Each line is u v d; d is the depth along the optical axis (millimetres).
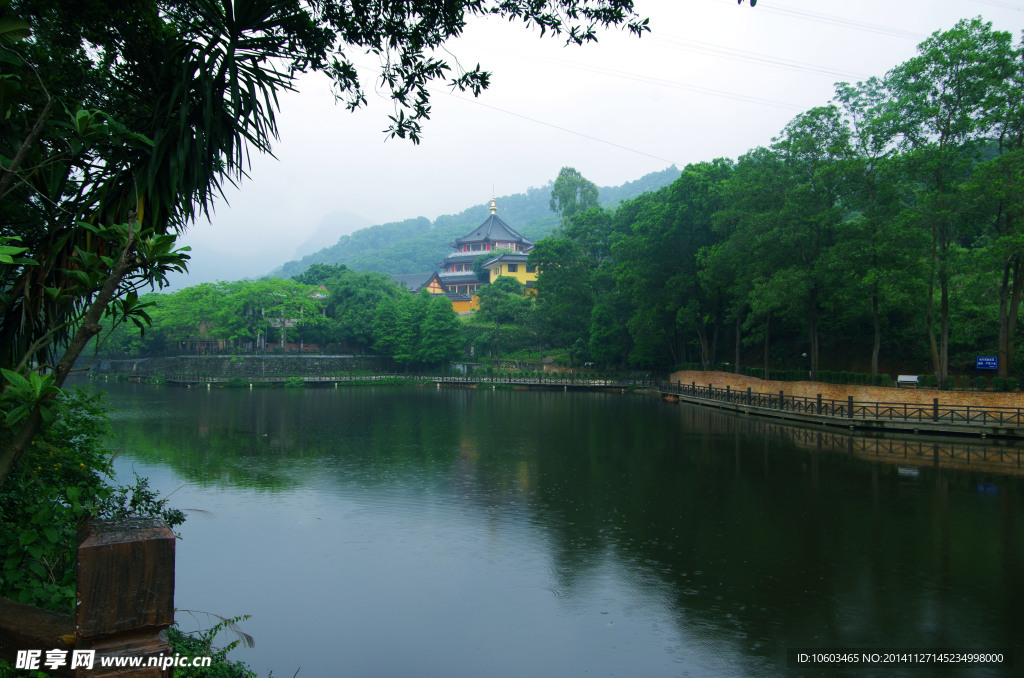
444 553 16516
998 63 30031
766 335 49062
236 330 78625
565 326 85500
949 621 12531
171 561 2213
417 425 40781
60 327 4609
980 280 34438
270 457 29297
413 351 86188
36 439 7375
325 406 53562
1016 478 23688
